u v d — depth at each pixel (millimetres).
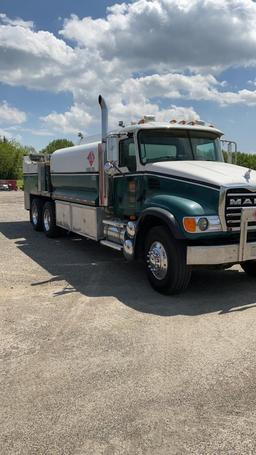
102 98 7730
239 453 2768
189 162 7113
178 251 5918
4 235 12125
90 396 3447
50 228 11414
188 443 2867
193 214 5715
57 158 10602
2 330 4820
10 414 3199
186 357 4156
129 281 7016
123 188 7766
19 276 7297
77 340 4555
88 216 8758
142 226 6613
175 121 7836
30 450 2797
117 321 5125
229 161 8258
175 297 6109
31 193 13039
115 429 3020
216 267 6129
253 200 6012
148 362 4051
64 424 3074
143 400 3393
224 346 4410
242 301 5922
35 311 5469
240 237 5887
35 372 3844
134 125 7426
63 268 7941
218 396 3457
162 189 6695
